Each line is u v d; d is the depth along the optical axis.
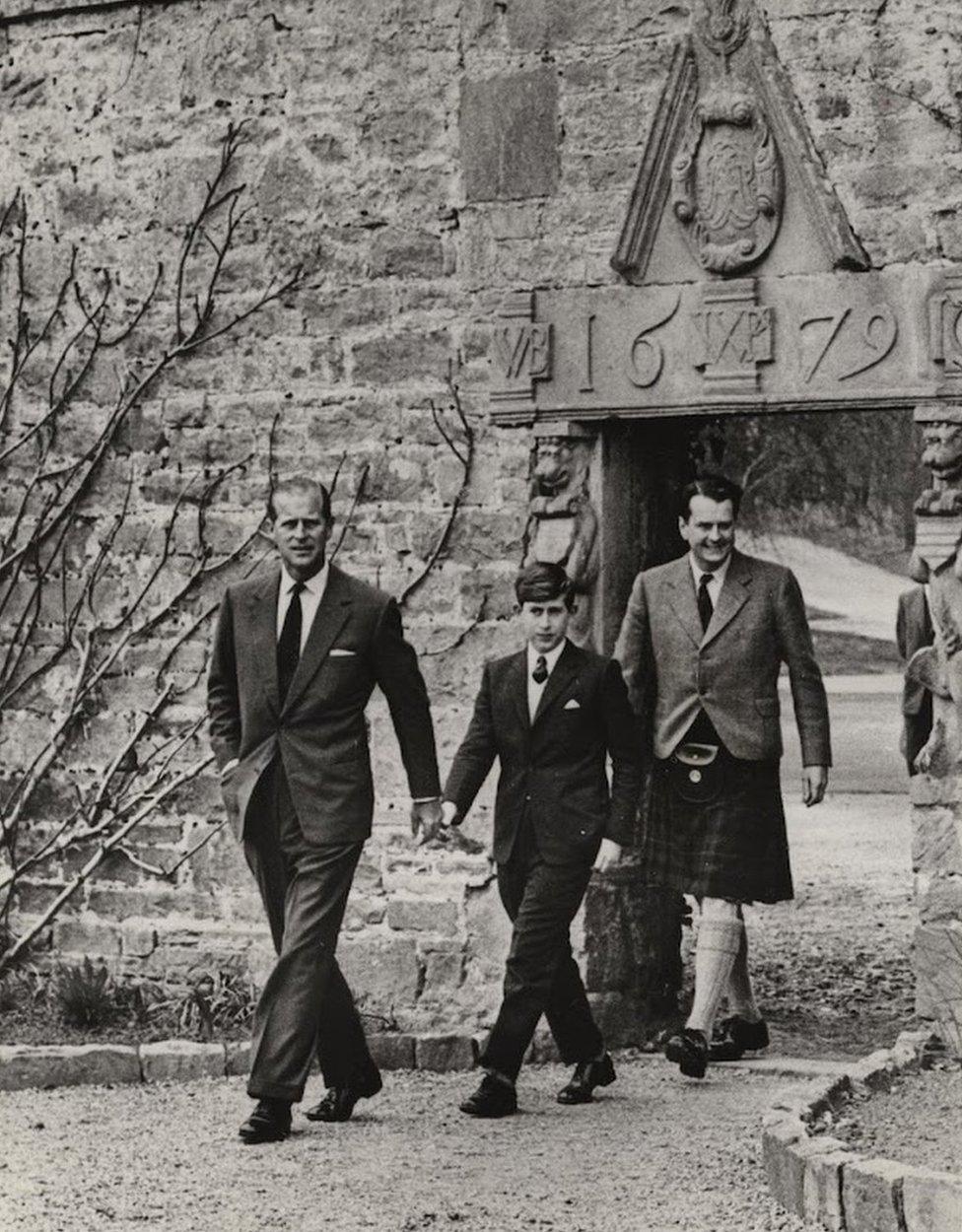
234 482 13.22
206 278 13.27
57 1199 8.94
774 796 11.48
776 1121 9.07
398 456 12.78
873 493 26.47
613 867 12.37
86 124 13.59
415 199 12.73
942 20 11.50
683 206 11.96
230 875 13.13
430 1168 9.42
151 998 13.14
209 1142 10.00
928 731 11.68
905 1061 10.68
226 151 13.16
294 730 10.21
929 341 11.45
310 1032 9.95
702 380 11.97
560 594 10.74
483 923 12.46
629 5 12.20
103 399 13.55
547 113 12.39
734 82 11.86
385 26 12.80
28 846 13.66
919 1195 7.85
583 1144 9.85
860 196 11.64
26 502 13.57
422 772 10.47
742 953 12.11
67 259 13.63
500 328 12.42
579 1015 10.84
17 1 13.67
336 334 12.94
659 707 11.59
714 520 11.38
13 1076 11.55
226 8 13.20
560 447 12.34
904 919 17.52
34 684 13.70
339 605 10.30
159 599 13.41
